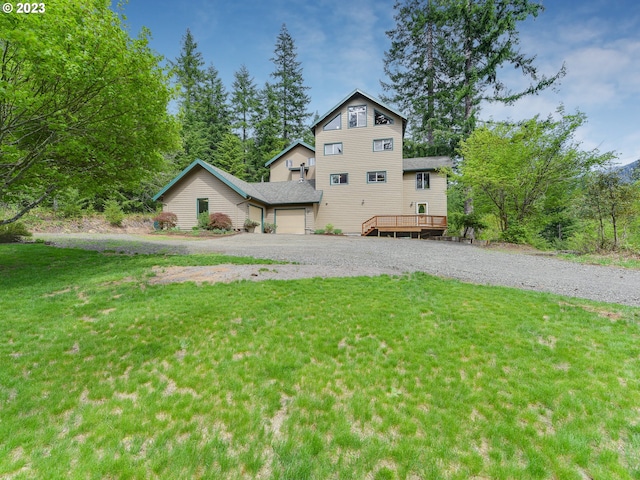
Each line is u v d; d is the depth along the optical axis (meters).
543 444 2.36
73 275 7.33
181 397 2.85
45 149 7.45
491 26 18.08
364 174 21.09
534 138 13.74
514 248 13.53
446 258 10.55
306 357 3.60
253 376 3.20
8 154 6.91
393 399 2.87
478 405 2.79
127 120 7.79
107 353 3.63
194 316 4.69
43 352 3.63
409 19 23.80
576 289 6.72
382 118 20.94
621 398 2.88
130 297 5.62
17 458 2.13
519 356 3.63
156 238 15.35
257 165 35.56
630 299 6.00
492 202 16.73
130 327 4.34
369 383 3.11
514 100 18.70
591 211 12.45
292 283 6.53
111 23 7.07
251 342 3.94
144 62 7.55
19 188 8.79
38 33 5.55
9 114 6.84
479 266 9.19
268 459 2.18
